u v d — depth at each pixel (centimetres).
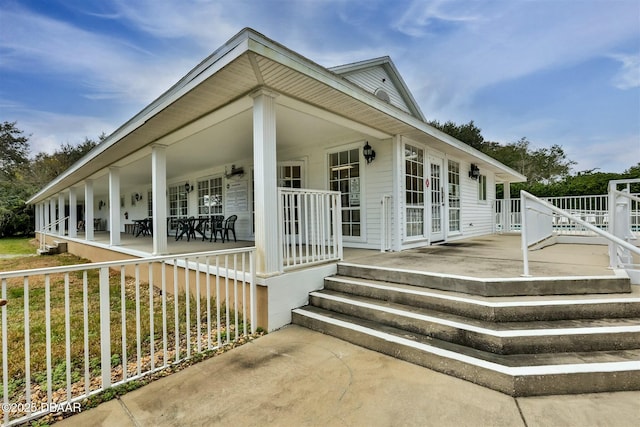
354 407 196
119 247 723
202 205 1005
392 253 518
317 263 407
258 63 288
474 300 279
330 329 315
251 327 329
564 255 490
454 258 457
